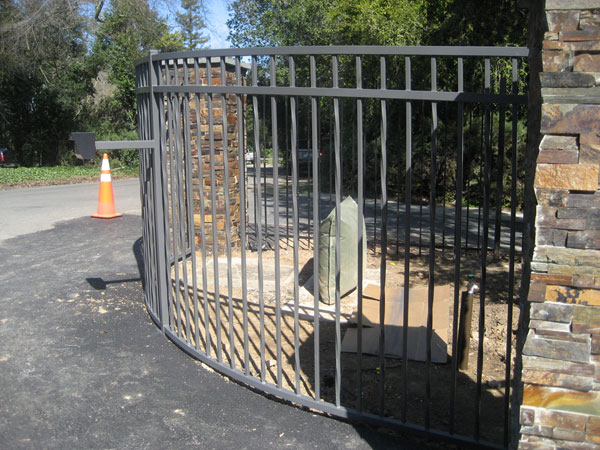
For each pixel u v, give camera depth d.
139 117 4.79
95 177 19.02
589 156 2.00
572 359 2.11
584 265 2.05
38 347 4.23
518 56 2.56
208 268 6.35
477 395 2.89
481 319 2.83
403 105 10.47
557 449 2.19
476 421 2.91
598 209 2.02
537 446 2.21
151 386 3.67
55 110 23.50
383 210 2.93
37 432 3.12
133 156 23.06
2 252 7.18
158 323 4.64
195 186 6.58
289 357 4.16
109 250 7.30
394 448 3.01
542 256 2.09
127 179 19.09
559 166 2.04
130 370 3.89
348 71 11.31
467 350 3.92
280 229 9.04
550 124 2.02
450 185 11.26
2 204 11.50
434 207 2.84
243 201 3.52
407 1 12.95
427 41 11.69
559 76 2.00
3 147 23.12
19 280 5.93
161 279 4.46
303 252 7.24
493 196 11.01
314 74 3.03
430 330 2.96
